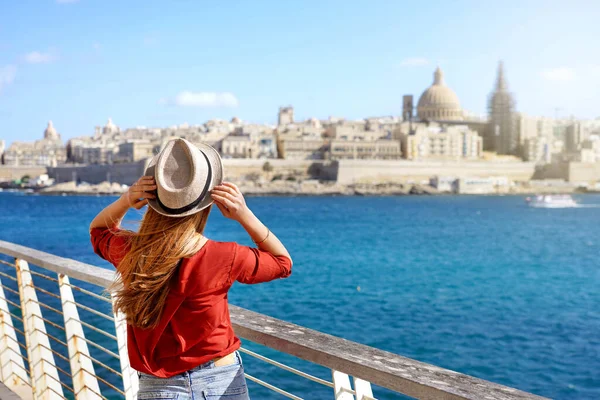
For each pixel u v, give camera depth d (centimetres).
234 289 3300
